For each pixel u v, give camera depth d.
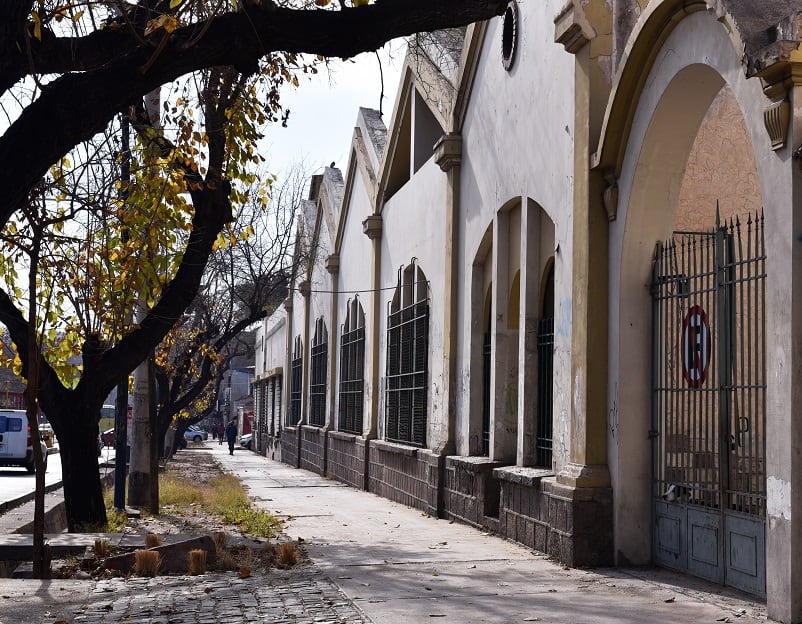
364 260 24.50
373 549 11.20
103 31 6.60
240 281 29.55
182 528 13.20
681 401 9.27
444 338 16.22
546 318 12.20
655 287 9.77
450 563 10.01
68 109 6.12
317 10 6.36
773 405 7.01
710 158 11.01
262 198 13.11
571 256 10.68
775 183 7.07
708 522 8.59
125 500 17.33
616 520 9.73
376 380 22.47
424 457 16.80
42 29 6.42
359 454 23.27
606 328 10.13
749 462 7.91
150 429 16.03
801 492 6.75
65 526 15.71
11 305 12.03
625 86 9.51
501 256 13.70
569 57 10.95
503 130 13.52
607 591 8.29
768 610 7.01
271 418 47.06
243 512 15.41
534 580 8.90
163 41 6.20
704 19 8.22
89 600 7.77
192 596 7.95
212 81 12.02
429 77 17.56
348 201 27.55
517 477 11.59
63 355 12.52
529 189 12.30
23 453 27.95
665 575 9.09
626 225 9.74
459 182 15.93
